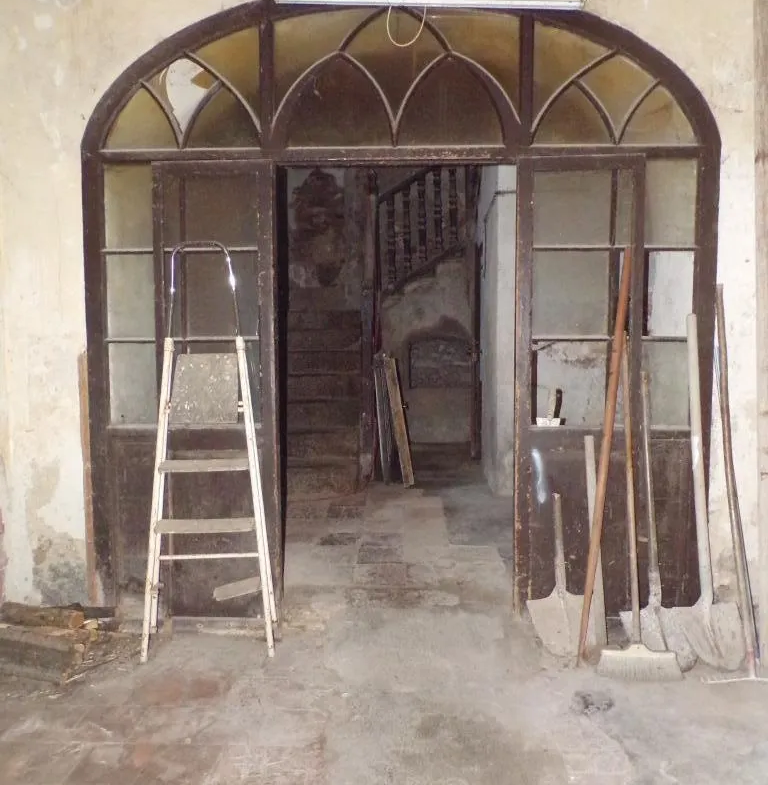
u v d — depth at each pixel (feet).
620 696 8.40
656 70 9.37
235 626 10.09
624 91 9.54
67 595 10.39
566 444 9.82
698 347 9.59
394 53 9.58
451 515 16.19
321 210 24.43
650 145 9.47
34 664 9.00
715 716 8.00
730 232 9.48
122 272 10.04
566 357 10.37
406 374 23.09
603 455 9.24
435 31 9.50
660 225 9.69
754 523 9.74
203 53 9.60
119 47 9.59
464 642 9.80
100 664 9.28
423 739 7.64
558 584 9.80
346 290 23.75
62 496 10.25
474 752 7.42
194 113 9.71
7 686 8.79
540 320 9.99
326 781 7.00
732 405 9.68
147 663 9.30
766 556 9.17
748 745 7.49
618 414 9.97
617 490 9.83
